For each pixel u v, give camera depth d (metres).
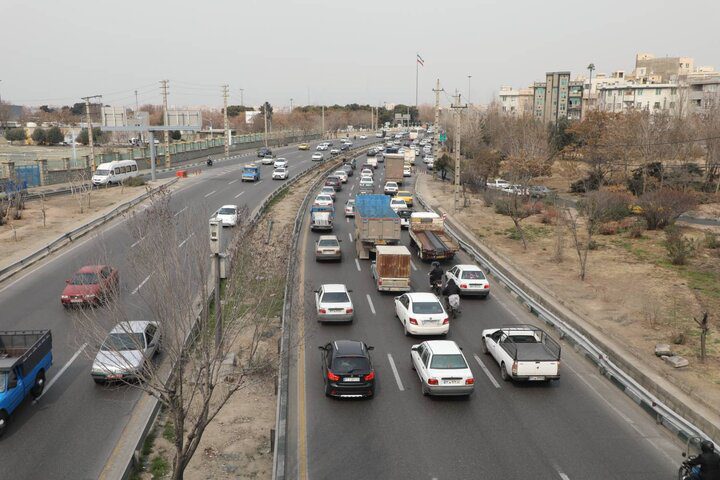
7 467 13.88
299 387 18.45
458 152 51.44
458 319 25.50
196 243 16.64
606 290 29.12
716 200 58.22
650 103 123.56
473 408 17.09
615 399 17.89
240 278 20.08
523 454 14.52
